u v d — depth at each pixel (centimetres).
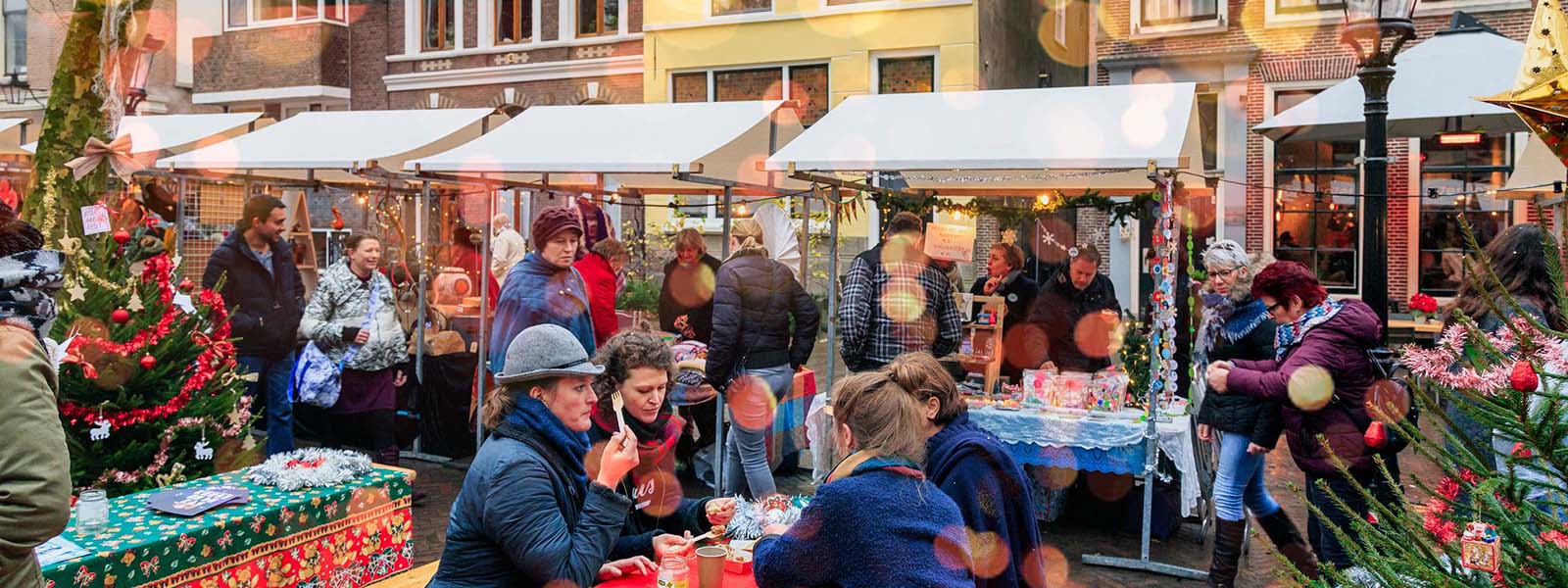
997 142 569
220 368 505
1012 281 711
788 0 1608
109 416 450
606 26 1772
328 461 427
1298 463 427
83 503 350
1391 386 403
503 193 1305
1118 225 1440
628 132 704
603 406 335
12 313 214
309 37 1878
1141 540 579
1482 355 211
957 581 229
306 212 945
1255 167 1424
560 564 260
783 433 710
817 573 239
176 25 1908
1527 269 362
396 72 1900
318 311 640
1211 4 1446
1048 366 610
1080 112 585
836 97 1591
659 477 342
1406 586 203
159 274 484
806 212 751
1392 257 1365
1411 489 501
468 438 736
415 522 593
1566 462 179
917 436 249
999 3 1641
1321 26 1389
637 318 830
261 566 376
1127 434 532
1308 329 424
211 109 1988
